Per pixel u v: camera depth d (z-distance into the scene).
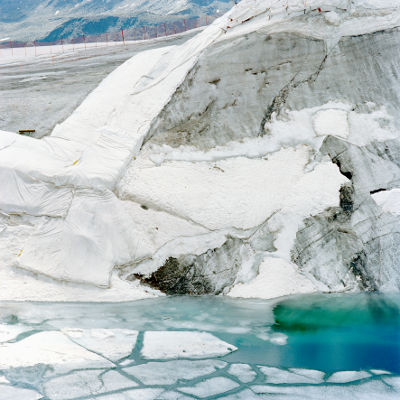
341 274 5.34
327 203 5.68
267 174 5.98
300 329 4.47
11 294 4.93
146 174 6.05
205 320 4.67
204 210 5.70
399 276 5.34
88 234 5.41
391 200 5.73
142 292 5.25
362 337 4.27
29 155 6.14
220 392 3.28
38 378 3.39
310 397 3.23
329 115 6.34
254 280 5.34
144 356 3.86
